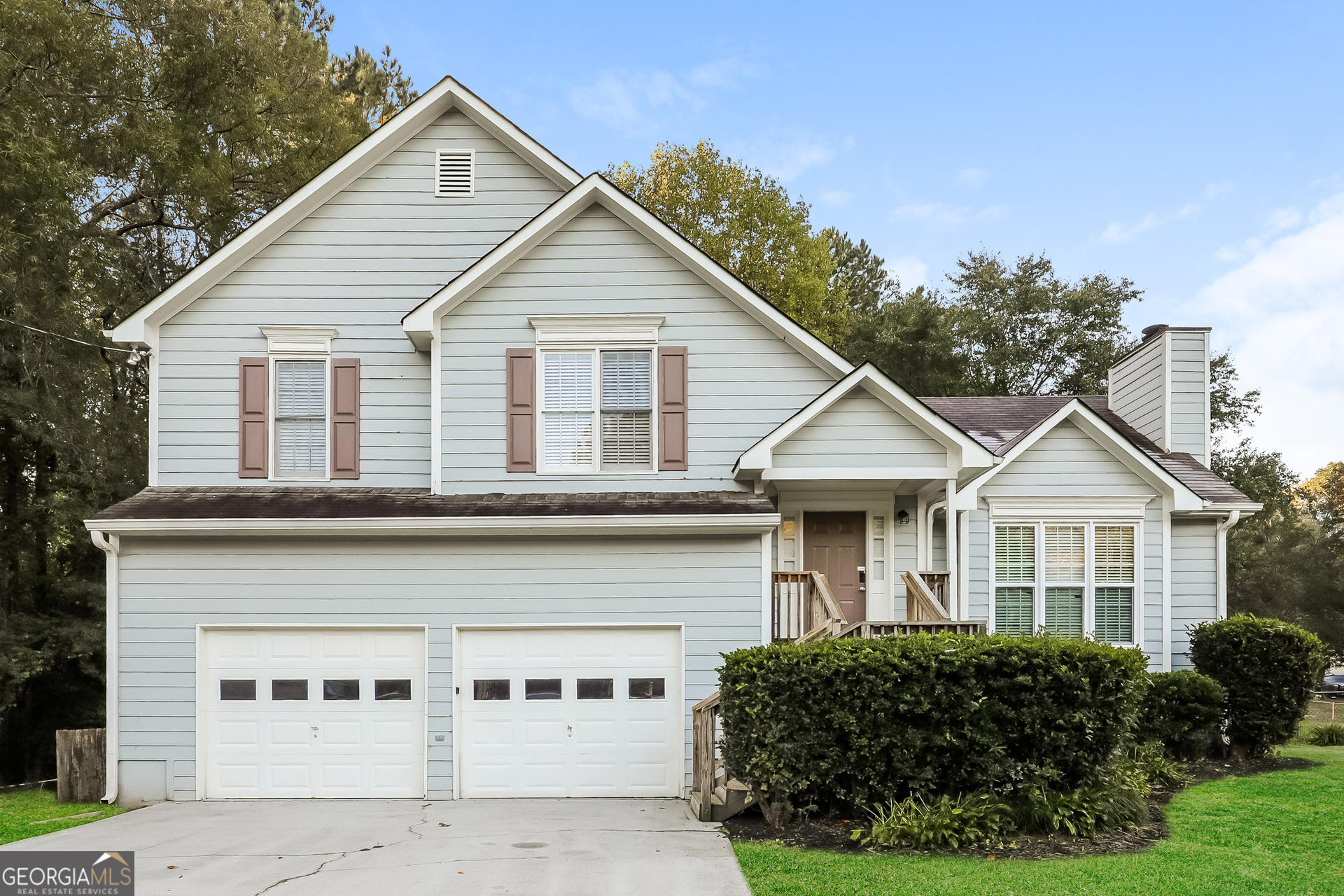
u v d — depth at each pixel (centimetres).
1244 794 977
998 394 3431
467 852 813
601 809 1027
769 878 700
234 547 1134
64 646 1709
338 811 1034
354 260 1292
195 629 1126
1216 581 1381
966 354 3497
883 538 1325
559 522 1098
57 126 1708
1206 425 1512
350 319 1280
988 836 786
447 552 1137
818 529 1336
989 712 813
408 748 1120
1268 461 3281
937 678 822
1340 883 661
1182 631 1370
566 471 1212
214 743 1121
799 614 1147
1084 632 1353
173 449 1246
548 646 1134
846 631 1000
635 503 1144
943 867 718
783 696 845
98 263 1825
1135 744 988
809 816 874
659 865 750
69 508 1731
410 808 1043
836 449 1131
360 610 1130
